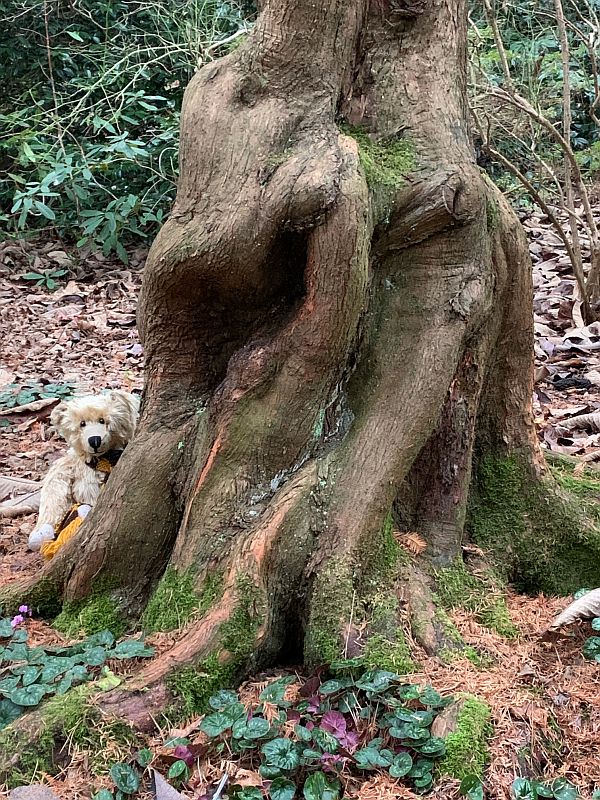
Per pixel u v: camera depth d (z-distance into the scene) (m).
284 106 3.24
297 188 3.05
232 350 3.54
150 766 2.65
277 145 3.19
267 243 3.15
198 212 3.24
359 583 3.16
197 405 3.58
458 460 3.54
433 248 3.39
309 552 3.19
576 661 3.20
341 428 3.40
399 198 3.31
